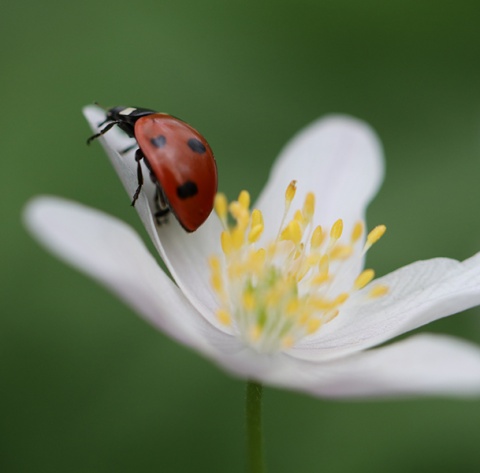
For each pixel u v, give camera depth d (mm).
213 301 123
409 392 108
